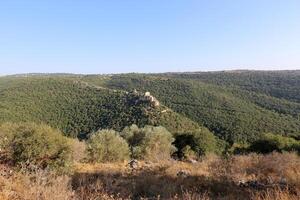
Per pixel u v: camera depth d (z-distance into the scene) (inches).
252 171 482.0
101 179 409.1
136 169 522.0
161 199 329.4
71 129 2928.2
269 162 490.3
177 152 1162.0
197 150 1156.5
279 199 253.1
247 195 346.9
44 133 446.6
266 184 394.6
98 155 725.3
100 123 2992.1
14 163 416.8
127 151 792.9
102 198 273.1
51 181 278.4
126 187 374.0
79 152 691.4
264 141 1059.3
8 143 427.2
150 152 954.7
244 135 2913.4
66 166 450.9
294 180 387.5
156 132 1026.1
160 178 427.8
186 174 457.7
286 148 1020.5
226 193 367.2
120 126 2827.3
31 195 232.8
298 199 254.1
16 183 263.9
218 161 561.9
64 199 236.7
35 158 431.2
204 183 402.6
